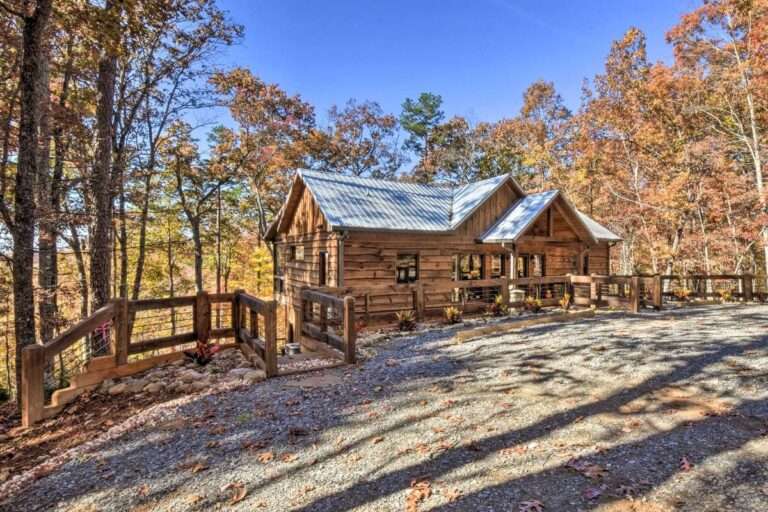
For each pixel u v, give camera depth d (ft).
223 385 17.06
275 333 18.11
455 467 9.89
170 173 56.65
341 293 28.71
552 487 8.87
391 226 37.65
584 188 83.56
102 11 21.93
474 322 30.99
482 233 44.39
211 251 85.10
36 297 27.20
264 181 76.89
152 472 10.41
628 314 33.50
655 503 8.18
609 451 10.30
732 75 49.73
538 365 18.13
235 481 9.79
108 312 18.85
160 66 38.60
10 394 29.14
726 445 10.36
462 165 107.04
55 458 11.80
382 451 10.89
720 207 59.57
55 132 31.48
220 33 37.52
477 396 14.70
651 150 65.82
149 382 18.22
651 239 67.10
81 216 28.89
